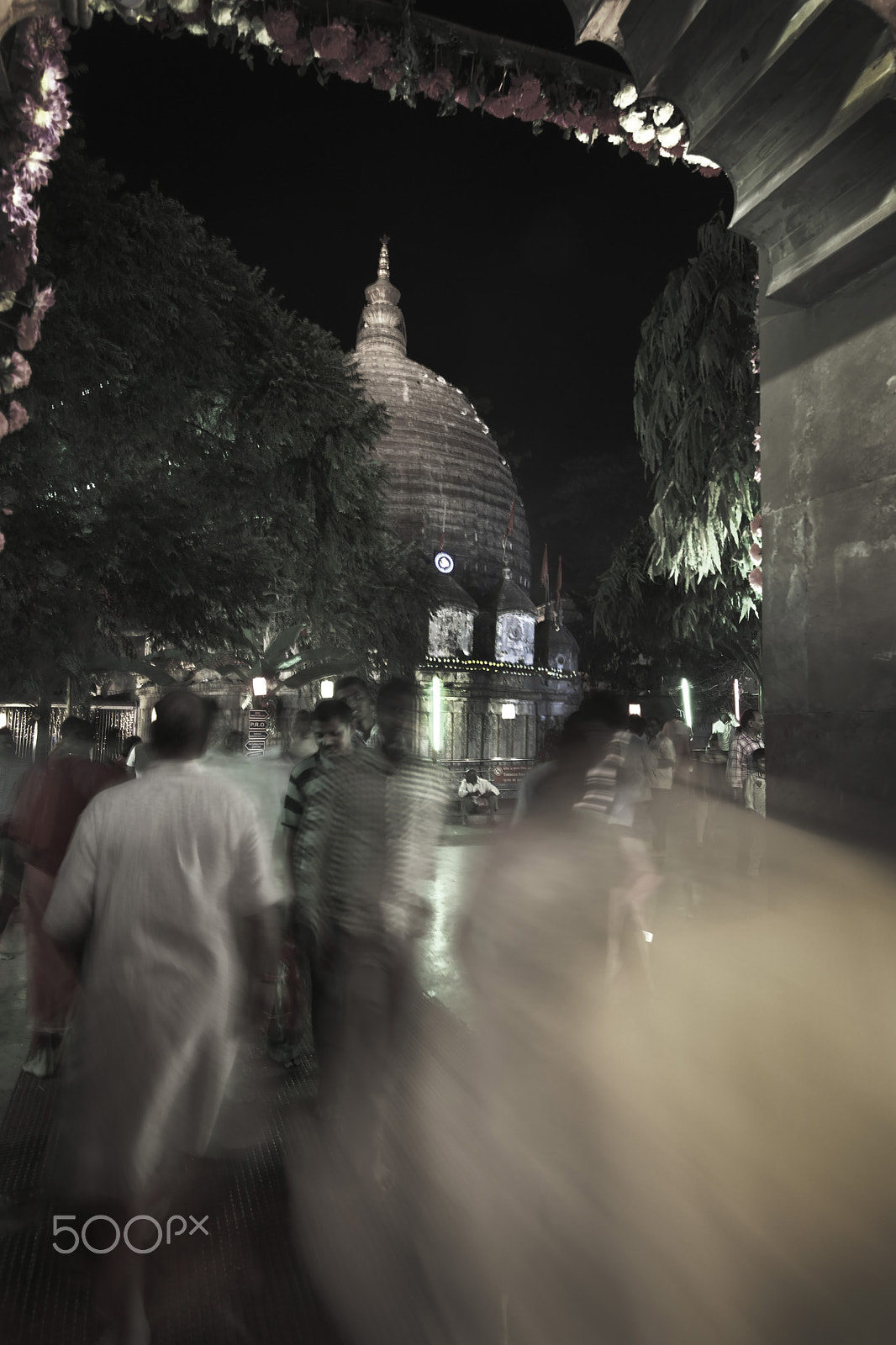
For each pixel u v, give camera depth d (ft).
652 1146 9.86
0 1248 9.36
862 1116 10.29
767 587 12.86
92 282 42.32
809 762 11.87
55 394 41.73
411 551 89.15
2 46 10.33
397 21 13.55
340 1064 10.71
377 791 11.35
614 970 11.61
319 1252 9.12
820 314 12.03
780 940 12.01
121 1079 7.79
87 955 8.36
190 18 12.59
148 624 52.70
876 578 10.88
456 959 21.48
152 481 52.16
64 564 46.32
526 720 116.26
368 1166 10.28
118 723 64.85
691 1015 13.12
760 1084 11.12
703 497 40.75
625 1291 8.12
